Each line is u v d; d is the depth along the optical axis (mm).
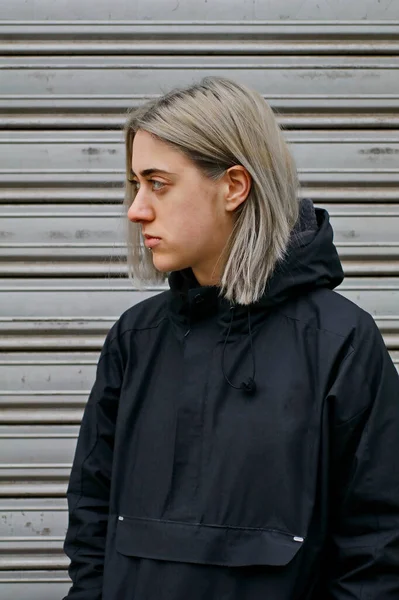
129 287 2574
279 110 2574
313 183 2574
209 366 1398
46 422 2555
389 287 2561
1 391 2547
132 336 1587
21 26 2555
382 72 2578
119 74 2564
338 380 1308
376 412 1313
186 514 1339
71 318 2564
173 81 2568
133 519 1411
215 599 1291
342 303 1409
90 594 1530
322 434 1305
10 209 2566
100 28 2557
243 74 2566
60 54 2570
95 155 2572
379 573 1286
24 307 2561
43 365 2557
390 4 2570
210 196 1381
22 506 2539
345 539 1316
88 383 2561
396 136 2578
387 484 1291
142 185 1401
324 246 1443
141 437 1455
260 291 1384
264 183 1373
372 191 2576
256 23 2557
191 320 1452
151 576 1343
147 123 1368
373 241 2570
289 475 1299
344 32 2562
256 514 1304
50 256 2566
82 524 1587
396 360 2553
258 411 1337
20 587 2531
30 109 2568
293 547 1268
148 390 1494
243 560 1282
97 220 2574
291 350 1373
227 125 1360
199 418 1370
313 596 1354
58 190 2574
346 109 2574
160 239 1393
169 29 2557
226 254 1417
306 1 2562
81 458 1623
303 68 2564
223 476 1325
